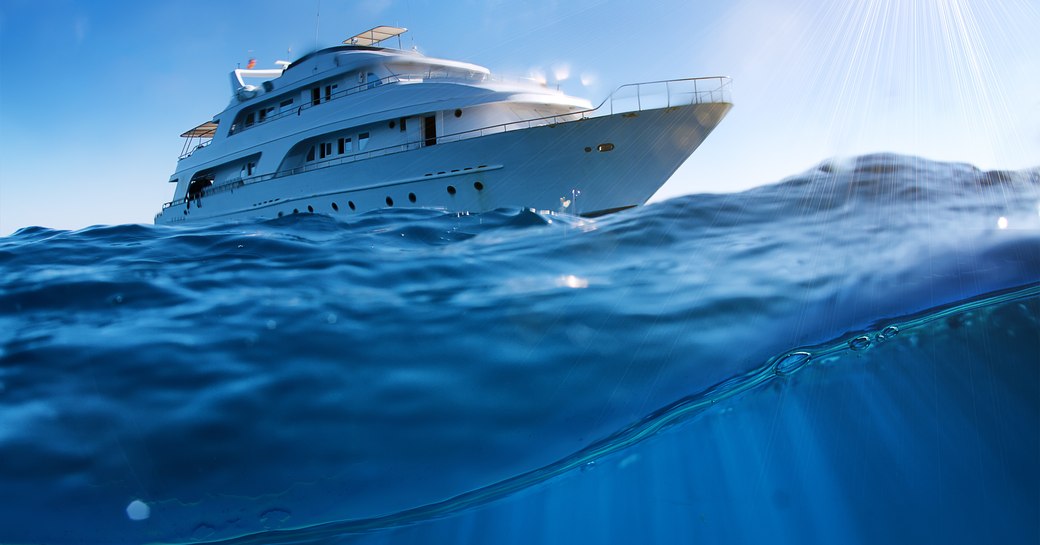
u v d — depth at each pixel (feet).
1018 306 8.61
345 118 54.34
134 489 6.15
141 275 10.46
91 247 12.34
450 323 8.81
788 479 7.13
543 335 8.57
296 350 8.12
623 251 11.12
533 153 46.50
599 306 9.23
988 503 6.52
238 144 63.82
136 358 7.85
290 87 60.90
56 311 9.16
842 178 13.65
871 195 12.51
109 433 6.73
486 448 6.84
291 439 6.79
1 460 6.34
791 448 7.47
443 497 6.56
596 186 46.75
